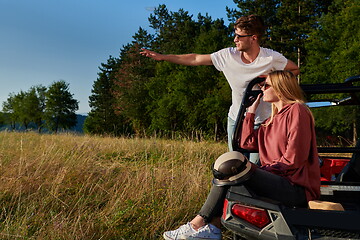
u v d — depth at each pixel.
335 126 31.69
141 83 61.72
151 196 4.69
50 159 6.22
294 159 2.41
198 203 4.60
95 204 4.60
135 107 59.66
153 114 50.62
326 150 2.73
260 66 3.74
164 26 65.19
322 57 32.25
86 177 5.42
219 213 2.56
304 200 2.46
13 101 87.88
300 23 38.25
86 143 8.63
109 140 10.49
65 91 81.62
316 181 2.52
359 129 31.14
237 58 3.85
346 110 29.77
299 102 2.56
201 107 41.72
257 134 3.01
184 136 10.73
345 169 3.47
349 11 30.38
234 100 3.97
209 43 41.91
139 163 6.93
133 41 71.25
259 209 2.25
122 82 67.56
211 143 10.23
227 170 2.32
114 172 5.97
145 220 4.09
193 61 4.02
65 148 7.97
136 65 67.62
